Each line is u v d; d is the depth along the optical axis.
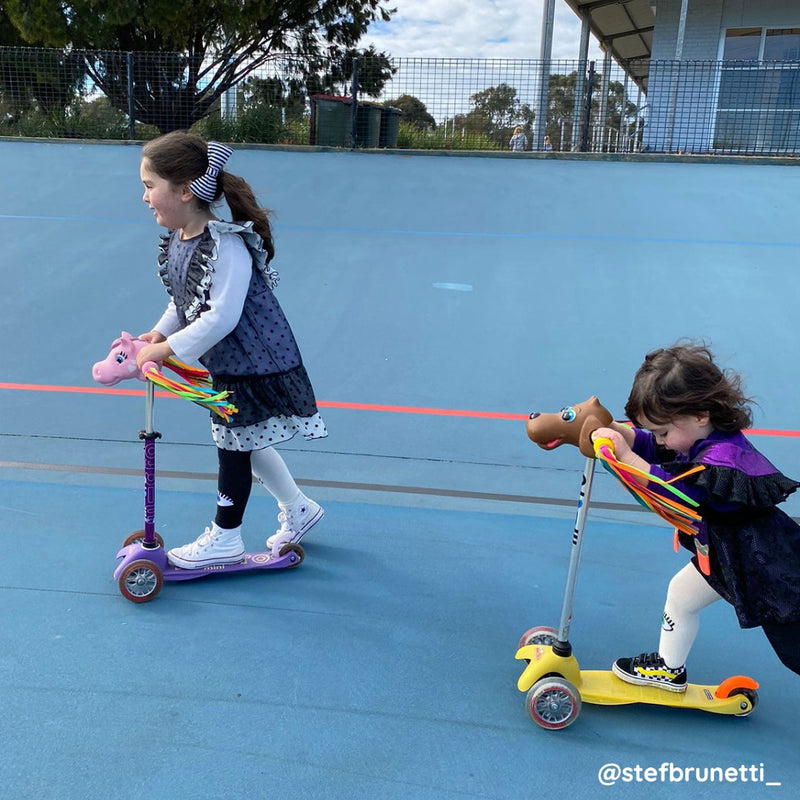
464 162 10.17
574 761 2.05
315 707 2.20
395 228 7.51
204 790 1.89
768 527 1.95
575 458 4.01
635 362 5.05
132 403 4.48
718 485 1.87
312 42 16.91
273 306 2.64
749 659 2.52
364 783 1.94
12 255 6.65
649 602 2.80
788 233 7.34
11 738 2.03
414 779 1.96
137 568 2.65
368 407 4.47
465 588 2.87
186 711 2.16
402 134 13.70
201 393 2.43
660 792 1.95
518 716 2.21
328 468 3.82
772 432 4.21
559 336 5.41
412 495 3.58
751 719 2.25
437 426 4.28
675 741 2.14
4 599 2.66
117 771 1.93
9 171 9.02
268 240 2.66
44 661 2.34
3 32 15.76
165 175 2.42
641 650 2.53
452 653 2.49
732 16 14.31
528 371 4.94
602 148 13.89
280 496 2.90
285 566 2.92
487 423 4.33
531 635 2.46
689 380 1.91
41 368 4.88
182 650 2.43
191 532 3.17
